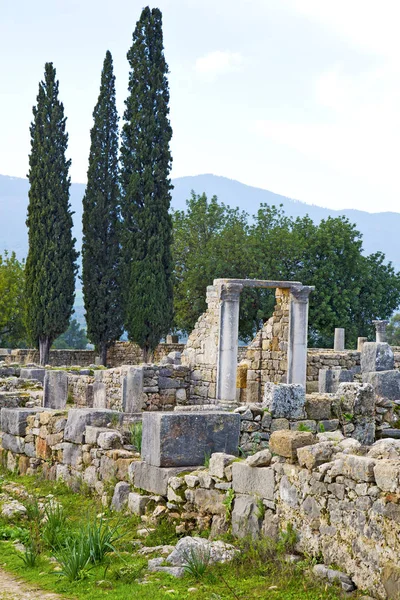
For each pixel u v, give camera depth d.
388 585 8.21
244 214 66.00
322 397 14.27
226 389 27.70
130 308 49.62
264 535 10.02
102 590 9.34
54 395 23.73
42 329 51.78
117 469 13.59
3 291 66.50
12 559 10.91
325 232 60.22
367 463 8.69
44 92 52.53
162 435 12.25
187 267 61.81
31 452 17.25
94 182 52.94
